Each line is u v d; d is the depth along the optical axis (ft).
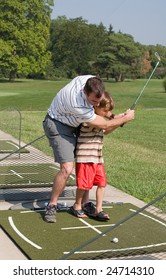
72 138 15.69
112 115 16.25
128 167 26.18
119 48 212.64
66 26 263.08
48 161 26.68
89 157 15.81
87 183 15.88
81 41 264.11
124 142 37.68
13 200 18.60
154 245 13.88
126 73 211.82
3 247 13.62
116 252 13.29
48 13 209.67
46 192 19.49
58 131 15.40
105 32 270.05
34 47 201.57
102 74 223.30
